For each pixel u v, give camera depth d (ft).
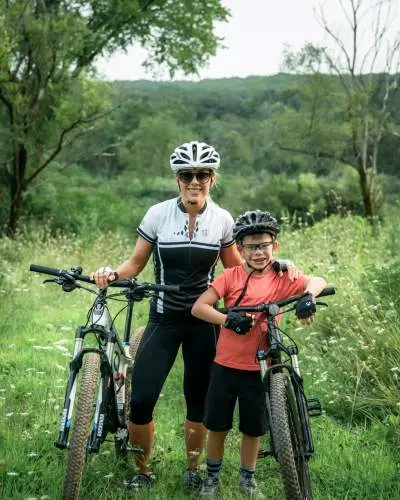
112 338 13.00
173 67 75.61
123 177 205.36
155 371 13.65
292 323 23.39
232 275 13.28
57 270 12.78
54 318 29.63
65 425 11.85
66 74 60.80
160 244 13.79
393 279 23.07
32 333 26.86
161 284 13.53
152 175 207.82
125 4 66.69
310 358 20.45
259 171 250.57
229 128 380.78
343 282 24.50
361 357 19.97
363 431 16.89
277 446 11.36
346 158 71.20
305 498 11.70
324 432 16.60
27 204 71.51
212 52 75.20
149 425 13.80
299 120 69.97
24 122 60.80
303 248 35.73
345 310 22.76
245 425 13.10
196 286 13.83
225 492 13.46
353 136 69.26
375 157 70.08
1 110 63.36
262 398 12.89
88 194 81.10
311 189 124.26
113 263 43.39
